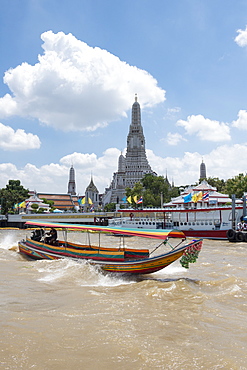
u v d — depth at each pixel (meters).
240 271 20.14
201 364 8.20
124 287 16.03
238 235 41.50
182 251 17.22
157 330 10.37
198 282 16.95
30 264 22.16
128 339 9.60
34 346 9.10
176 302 13.37
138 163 154.38
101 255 19.59
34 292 14.99
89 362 8.27
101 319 11.26
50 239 25.33
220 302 13.52
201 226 49.38
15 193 104.50
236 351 8.97
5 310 12.19
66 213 84.56
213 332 10.30
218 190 102.12
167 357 8.52
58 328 10.39
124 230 19.62
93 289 15.62
